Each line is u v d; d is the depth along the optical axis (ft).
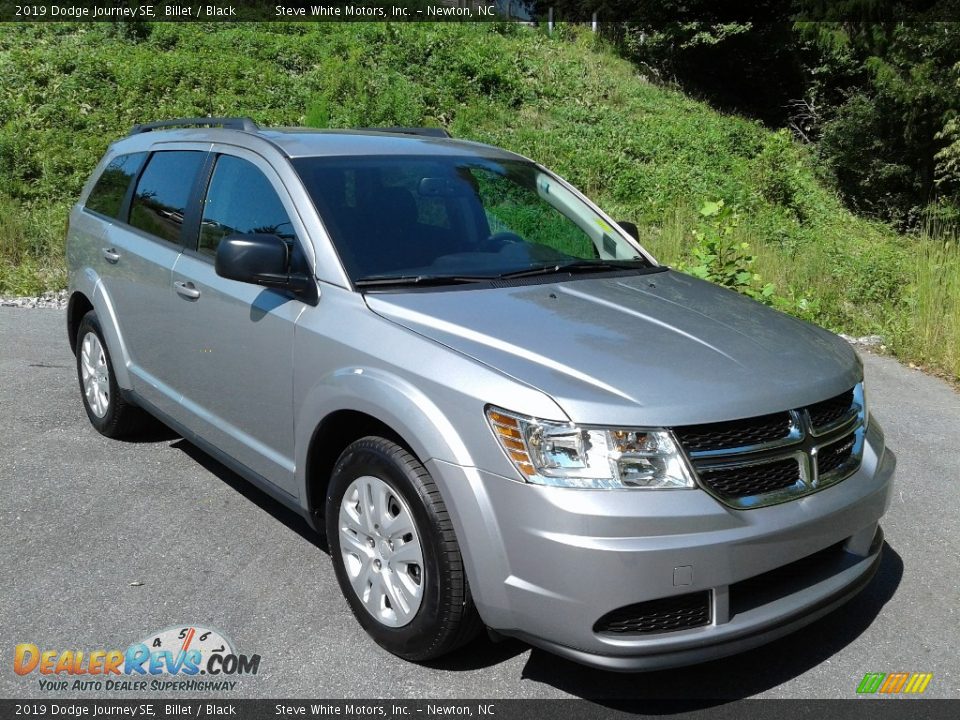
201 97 51.29
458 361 9.08
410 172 12.76
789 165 57.21
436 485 8.95
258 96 53.26
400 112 54.19
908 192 69.67
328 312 10.55
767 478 8.89
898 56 71.15
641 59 85.20
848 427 9.91
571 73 71.20
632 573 8.07
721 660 10.14
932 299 25.80
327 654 9.95
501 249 12.34
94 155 43.37
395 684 9.46
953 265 28.37
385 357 9.61
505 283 11.28
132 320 14.85
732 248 26.81
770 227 46.96
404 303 10.31
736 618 8.75
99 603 10.82
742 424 8.80
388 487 9.59
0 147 41.04
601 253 13.37
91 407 16.80
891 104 68.69
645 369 9.02
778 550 8.75
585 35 85.10
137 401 15.12
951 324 24.75
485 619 8.81
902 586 12.00
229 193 12.98
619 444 8.29
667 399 8.56
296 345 10.82
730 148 62.59
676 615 8.53
